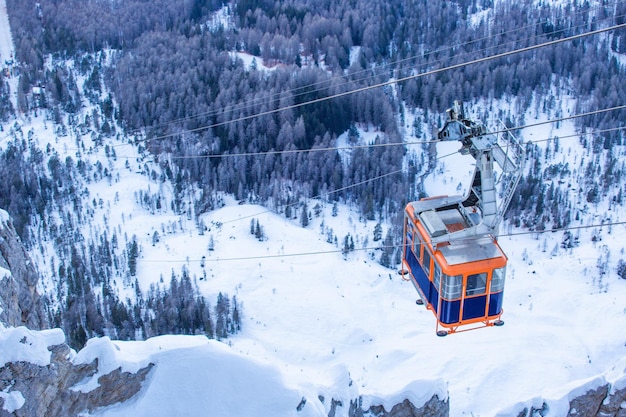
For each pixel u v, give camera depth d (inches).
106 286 5787.4
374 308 5885.8
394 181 7549.2
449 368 5098.4
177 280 6008.9
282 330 5590.6
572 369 5098.4
